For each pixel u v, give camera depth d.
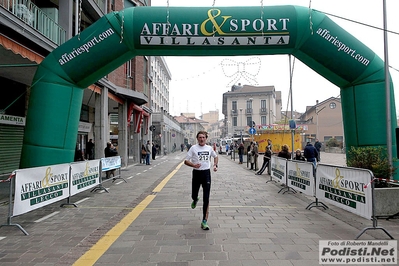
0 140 13.27
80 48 8.73
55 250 4.55
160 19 8.54
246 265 3.90
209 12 8.56
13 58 10.65
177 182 12.61
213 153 5.87
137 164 23.91
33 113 8.77
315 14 8.59
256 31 8.49
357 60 8.67
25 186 5.83
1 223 6.07
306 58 9.07
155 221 6.16
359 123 8.92
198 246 4.62
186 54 9.06
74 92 9.09
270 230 5.47
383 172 7.04
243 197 8.89
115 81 18.66
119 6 19.50
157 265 3.92
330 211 7.05
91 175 9.39
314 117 59.22
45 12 12.49
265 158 15.38
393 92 8.96
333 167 6.40
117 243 4.81
